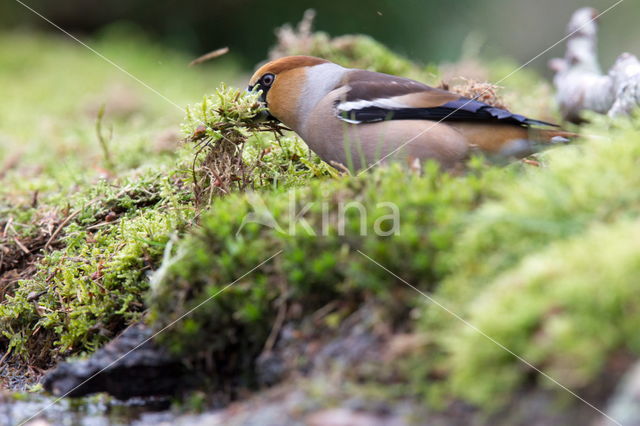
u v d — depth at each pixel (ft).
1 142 52.90
